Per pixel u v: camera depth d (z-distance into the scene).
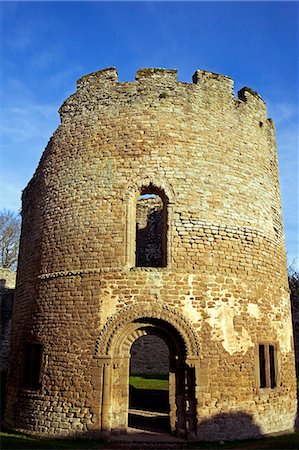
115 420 12.91
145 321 13.62
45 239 15.60
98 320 13.55
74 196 15.26
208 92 16.11
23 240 18.30
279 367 14.88
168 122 15.27
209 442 12.51
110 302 13.62
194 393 12.90
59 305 14.34
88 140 15.70
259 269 15.09
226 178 15.26
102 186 14.89
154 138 15.06
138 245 24.50
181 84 15.87
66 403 13.15
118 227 14.30
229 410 13.02
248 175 15.91
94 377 13.03
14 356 15.97
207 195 14.73
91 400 12.87
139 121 15.32
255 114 17.20
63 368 13.58
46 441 12.44
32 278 15.88
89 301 13.85
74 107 16.53
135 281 13.67
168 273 13.73
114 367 13.17
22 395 14.41
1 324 28.42
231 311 13.95
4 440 11.99
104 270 13.95
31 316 15.23
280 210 17.75
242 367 13.63
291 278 33.59
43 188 16.44
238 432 12.95
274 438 12.98
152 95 15.63
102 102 15.97
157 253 23.86
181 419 13.18
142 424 15.06
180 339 13.41
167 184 14.54
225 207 14.90
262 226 15.74
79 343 13.57
